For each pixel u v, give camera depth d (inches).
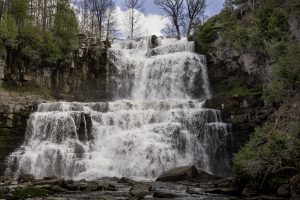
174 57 1667.1
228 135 1191.6
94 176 1133.1
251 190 739.4
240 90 1373.0
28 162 1178.0
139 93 1692.9
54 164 1176.2
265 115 1103.6
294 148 674.8
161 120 1252.5
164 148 1172.5
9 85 1550.2
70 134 1253.1
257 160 711.1
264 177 697.6
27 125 1273.4
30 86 1595.7
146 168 1152.2
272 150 695.7
